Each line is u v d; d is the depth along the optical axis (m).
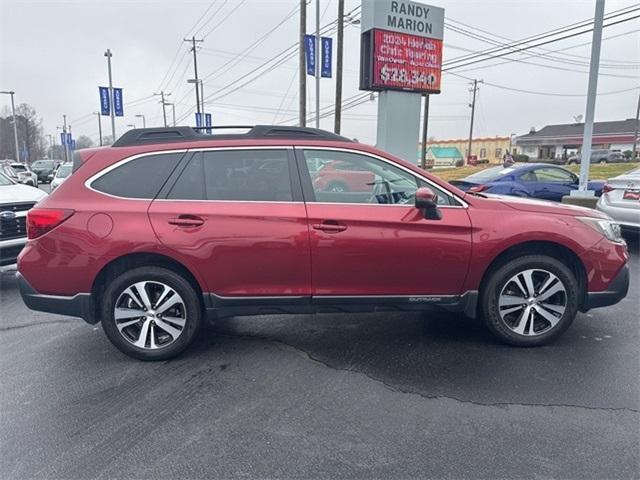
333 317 4.47
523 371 3.32
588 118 10.23
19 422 2.75
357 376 3.28
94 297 3.48
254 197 3.47
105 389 3.13
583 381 3.17
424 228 3.50
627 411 2.80
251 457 2.41
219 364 3.49
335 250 3.45
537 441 2.52
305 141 3.60
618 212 7.12
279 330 4.15
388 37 13.43
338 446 2.50
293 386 3.14
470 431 2.62
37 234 3.40
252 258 3.44
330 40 19.73
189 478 2.27
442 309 3.70
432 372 3.32
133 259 3.47
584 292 3.73
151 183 3.46
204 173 3.49
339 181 3.56
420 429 2.64
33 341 3.97
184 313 3.55
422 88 14.10
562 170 10.51
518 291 3.72
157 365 3.49
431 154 65.06
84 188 3.45
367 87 13.77
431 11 13.88
